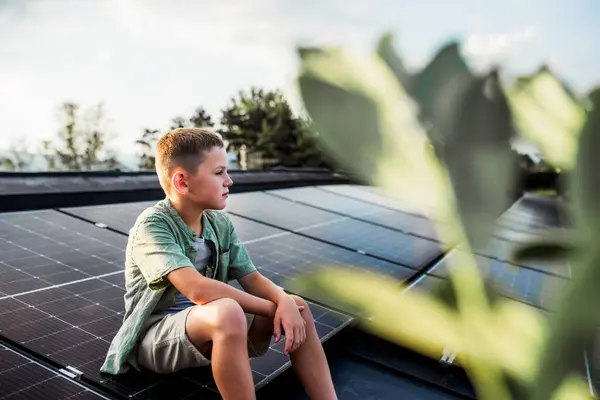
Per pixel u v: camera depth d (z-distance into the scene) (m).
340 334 2.88
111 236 4.04
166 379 2.09
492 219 0.23
